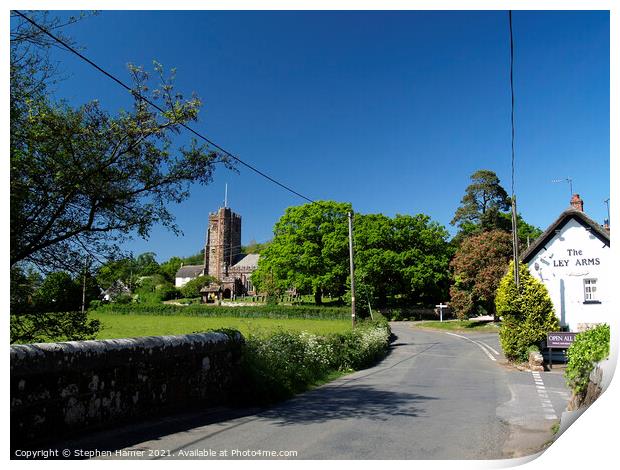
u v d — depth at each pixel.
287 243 69.12
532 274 24.47
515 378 17.34
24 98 8.45
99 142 9.09
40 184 8.61
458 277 49.34
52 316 9.44
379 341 25.86
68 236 9.23
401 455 6.88
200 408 9.73
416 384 15.43
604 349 6.82
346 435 8.02
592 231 23.67
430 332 45.56
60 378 6.52
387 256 63.50
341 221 69.12
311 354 16.66
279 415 9.73
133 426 7.66
